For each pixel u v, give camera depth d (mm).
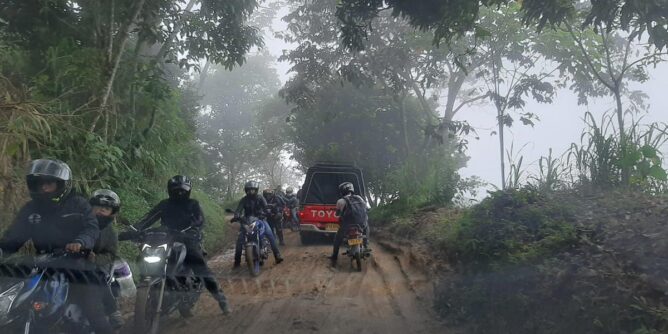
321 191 18000
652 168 8406
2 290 4695
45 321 4727
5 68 9984
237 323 7160
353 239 11695
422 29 8367
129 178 12867
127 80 12672
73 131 9523
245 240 11336
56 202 5137
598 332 4891
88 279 5219
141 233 6695
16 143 7496
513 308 6109
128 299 7891
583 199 8273
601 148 8961
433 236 12781
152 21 13164
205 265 7207
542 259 6348
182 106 22625
